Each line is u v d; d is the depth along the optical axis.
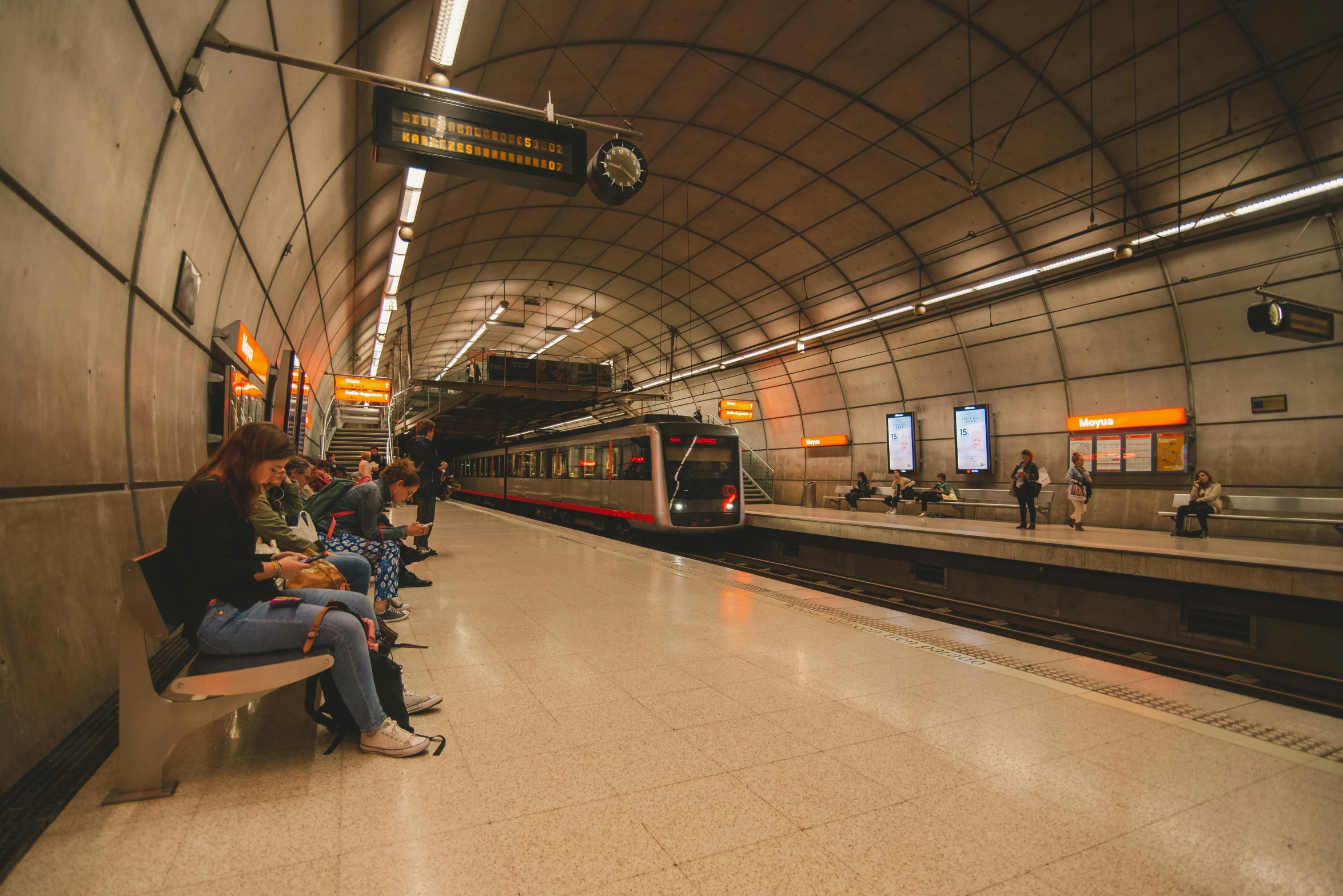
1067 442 14.78
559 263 21.48
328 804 2.33
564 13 9.43
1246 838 2.24
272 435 2.61
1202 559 7.62
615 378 30.61
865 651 4.44
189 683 2.36
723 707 3.40
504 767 2.66
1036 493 12.55
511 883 1.89
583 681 3.79
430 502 8.66
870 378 19.95
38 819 2.11
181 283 4.65
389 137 5.22
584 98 12.01
